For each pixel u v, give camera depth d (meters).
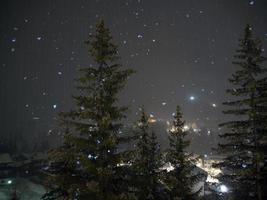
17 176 78.19
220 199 19.27
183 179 18.03
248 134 16.67
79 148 12.27
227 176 17.50
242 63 16.78
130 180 13.21
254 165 16.47
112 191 12.45
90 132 12.30
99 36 12.61
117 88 12.49
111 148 12.24
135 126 17.06
